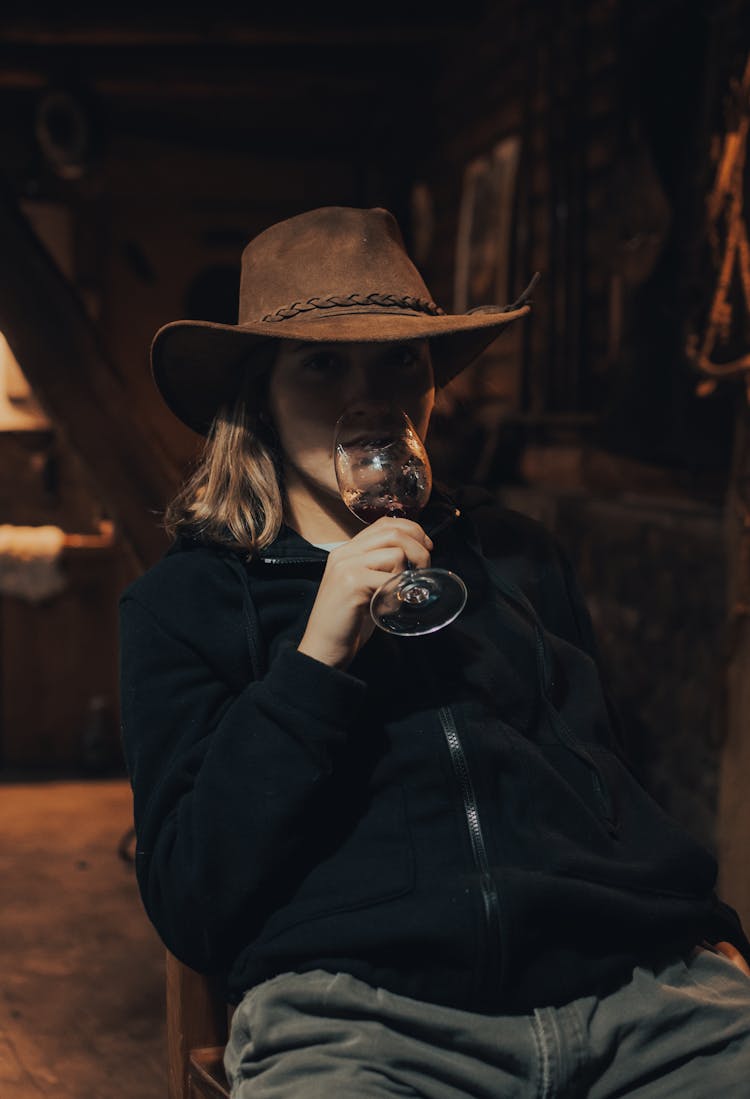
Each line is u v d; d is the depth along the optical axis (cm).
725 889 280
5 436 576
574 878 147
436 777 149
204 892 141
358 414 153
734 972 159
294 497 167
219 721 151
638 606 375
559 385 461
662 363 344
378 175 726
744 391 288
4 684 559
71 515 577
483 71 565
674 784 348
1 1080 274
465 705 154
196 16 564
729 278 294
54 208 668
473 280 563
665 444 344
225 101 717
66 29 555
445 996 142
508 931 141
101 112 633
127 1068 279
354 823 148
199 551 161
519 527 183
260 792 139
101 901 382
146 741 150
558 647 171
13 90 666
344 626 141
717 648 320
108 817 478
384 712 152
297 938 142
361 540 142
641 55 360
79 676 560
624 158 378
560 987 144
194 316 725
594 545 410
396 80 662
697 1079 145
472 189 568
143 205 715
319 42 577
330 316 155
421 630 141
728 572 291
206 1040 175
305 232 162
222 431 165
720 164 297
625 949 150
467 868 145
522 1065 140
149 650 153
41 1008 308
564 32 458
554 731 162
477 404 573
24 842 444
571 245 451
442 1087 138
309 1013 141
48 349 337
